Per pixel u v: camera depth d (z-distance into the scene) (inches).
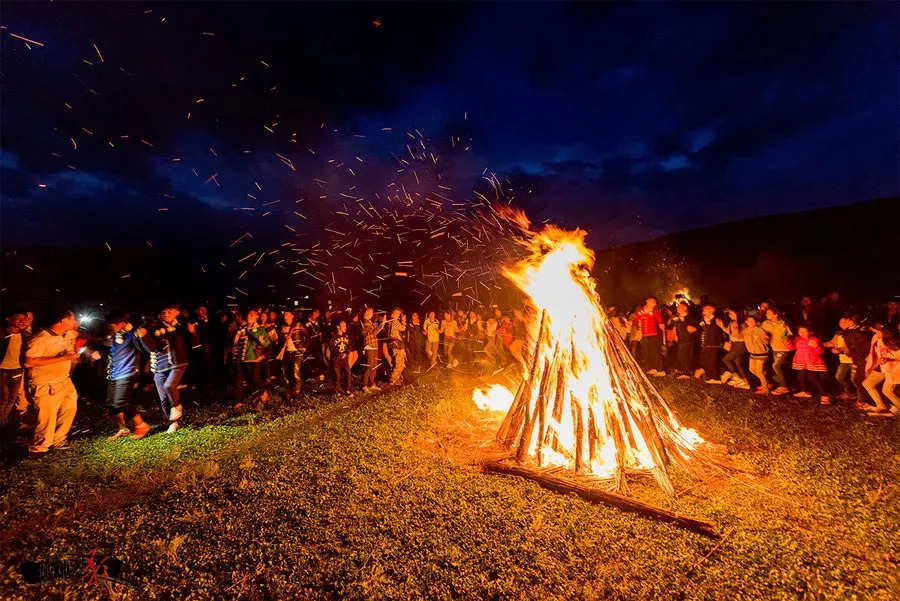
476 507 187.6
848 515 180.2
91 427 315.6
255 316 376.5
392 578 142.6
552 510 185.5
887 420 303.9
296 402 380.5
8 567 149.0
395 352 459.5
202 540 163.3
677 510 186.4
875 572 144.2
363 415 330.3
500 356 580.1
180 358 307.0
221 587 138.7
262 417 334.3
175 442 279.1
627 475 220.5
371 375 429.1
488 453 250.4
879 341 314.8
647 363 493.4
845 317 365.4
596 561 150.7
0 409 297.0
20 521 181.3
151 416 345.4
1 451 267.7
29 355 254.7
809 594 134.5
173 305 314.2
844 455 242.4
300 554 154.4
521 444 237.3
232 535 166.2
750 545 159.6
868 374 324.5
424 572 145.1
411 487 206.8
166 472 229.9
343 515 180.5
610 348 248.2
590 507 188.7
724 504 190.4
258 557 153.1
